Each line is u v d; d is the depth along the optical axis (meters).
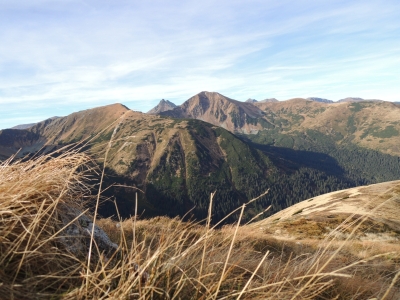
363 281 3.90
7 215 2.43
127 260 2.74
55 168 3.17
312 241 12.41
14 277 2.05
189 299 2.53
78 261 2.37
